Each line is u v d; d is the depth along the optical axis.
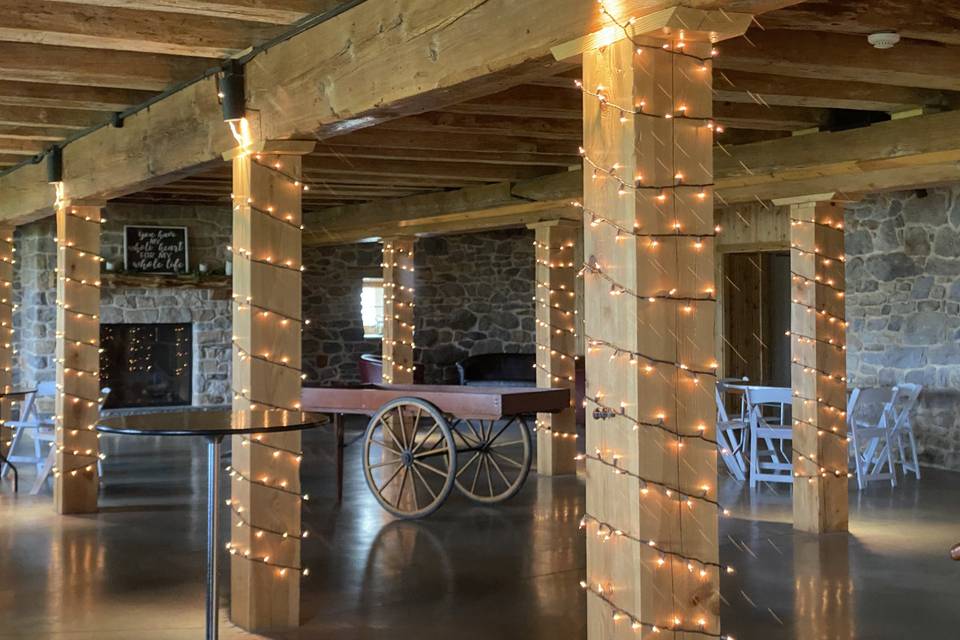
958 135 5.70
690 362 3.13
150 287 12.47
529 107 6.02
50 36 4.46
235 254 5.04
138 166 6.18
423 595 5.42
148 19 4.59
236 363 5.01
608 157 3.14
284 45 4.69
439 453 7.54
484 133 6.85
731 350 12.22
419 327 14.41
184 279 12.58
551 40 3.24
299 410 4.98
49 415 11.71
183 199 11.87
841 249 6.95
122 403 12.70
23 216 8.54
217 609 4.24
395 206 10.29
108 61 5.30
